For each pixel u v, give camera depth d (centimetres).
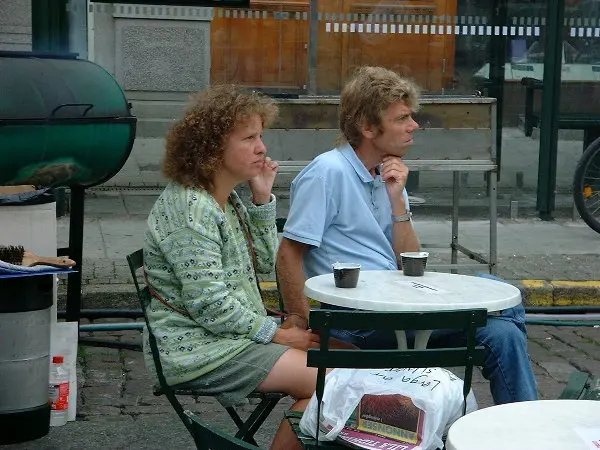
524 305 900
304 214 538
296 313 539
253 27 1148
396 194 555
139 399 675
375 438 399
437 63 1181
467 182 1197
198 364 470
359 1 1159
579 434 319
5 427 587
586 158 1100
